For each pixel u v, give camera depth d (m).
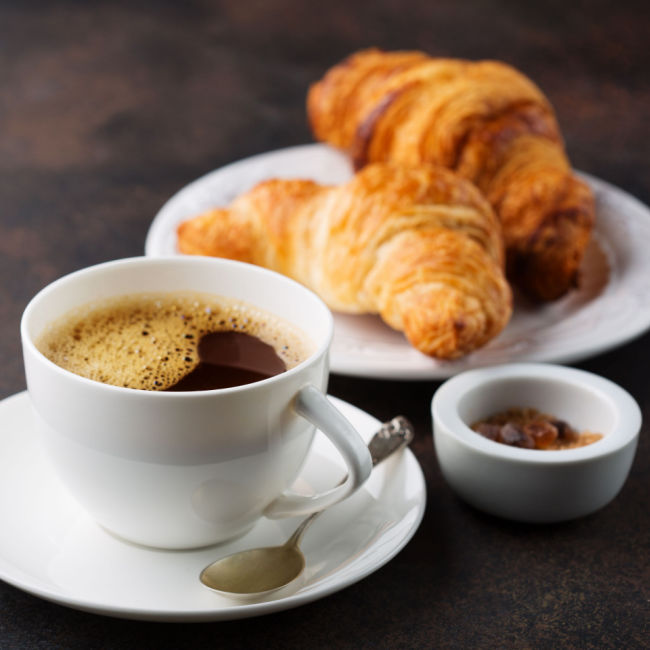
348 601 0.67
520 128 0.94
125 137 1.10
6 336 0.82
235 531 0.67
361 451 0.64
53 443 0.65
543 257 0.87
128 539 0.67
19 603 0.66
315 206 0.86
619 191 0.97
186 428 0.64
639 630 0.67
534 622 0.67
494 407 0.75
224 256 0.86
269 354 0.69
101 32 1.38
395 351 0.81
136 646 0.65
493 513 0.71
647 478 0.74
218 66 1.29
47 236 0.93
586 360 0.83
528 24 1.42
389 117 0.96
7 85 1.21
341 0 1.50
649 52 1.35
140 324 0.70
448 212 0.85
